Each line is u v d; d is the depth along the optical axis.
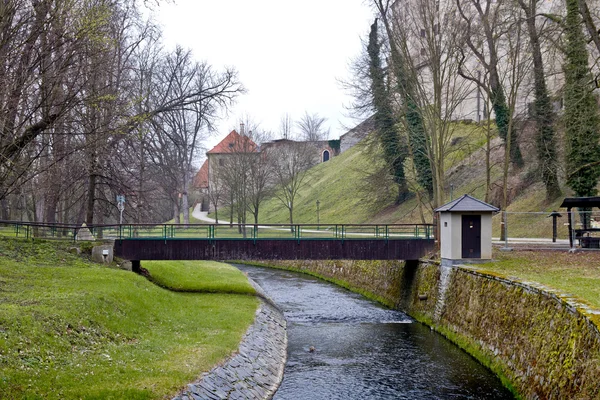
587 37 31.12
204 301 23.39
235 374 14.36
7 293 16.08
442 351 19.70
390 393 15.27
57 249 24.41
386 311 27.83
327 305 29.52
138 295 19.41
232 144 60.12
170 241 26.75
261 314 22.41
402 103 34.34
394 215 49.84
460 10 33.06
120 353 13.66
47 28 12.21
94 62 16.23
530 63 34.00
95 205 34.66
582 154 31.84
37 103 13.70
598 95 34.97
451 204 23.97
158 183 44.97
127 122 17.73
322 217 60.97
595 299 13.52
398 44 30.47
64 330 13.70
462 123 54.56
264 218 73.44
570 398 11.14
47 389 10.45
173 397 11.46
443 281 24.00
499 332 17.20
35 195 32.94
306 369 17.69
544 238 32.81
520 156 41.97
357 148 73.25
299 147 65.12
